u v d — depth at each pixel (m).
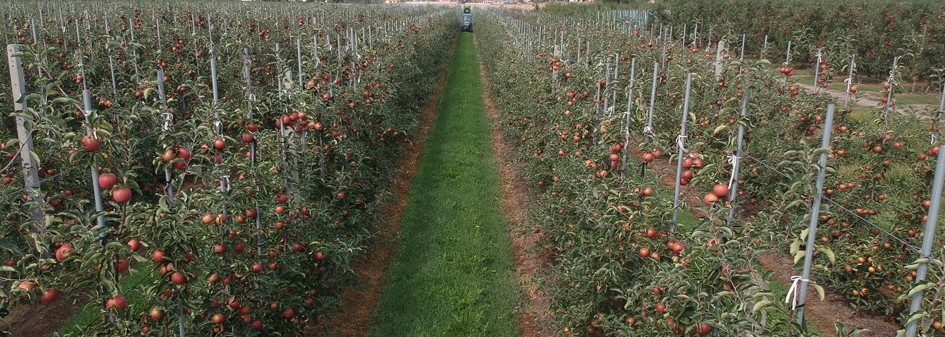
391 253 7.04
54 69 8.77
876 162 6.08
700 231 3.53
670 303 3.73
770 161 7.00
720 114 4.15
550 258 6.73
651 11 29.69
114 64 9.40
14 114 3.03
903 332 2.85
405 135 10.22
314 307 4.85
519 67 12.27
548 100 8.64
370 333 5.41
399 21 19.94
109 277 3.07
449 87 19.25
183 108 8.82
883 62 17.80
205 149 4.09
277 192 5.16
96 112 2.95
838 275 5.70
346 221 6.31
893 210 5.75
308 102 6.13
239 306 4.02
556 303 5.13
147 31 11.84
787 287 5.95
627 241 4.36
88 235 2.97
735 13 24.67
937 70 7.05
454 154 11.20
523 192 9.08
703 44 25.94
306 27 13.89
